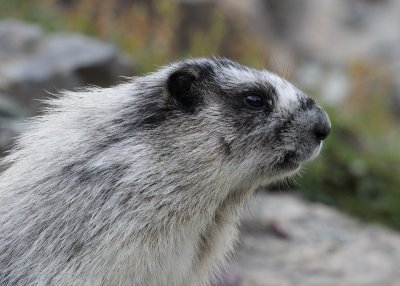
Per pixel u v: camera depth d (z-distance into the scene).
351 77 23.88
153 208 7.34
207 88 7.85
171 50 19.56
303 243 12.38
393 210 14.09
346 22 33.97
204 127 7.64
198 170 7.54
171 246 7.44
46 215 7.41
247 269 11.33
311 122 7.95
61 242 7.27
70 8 20.11
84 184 7.40
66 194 7.41
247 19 26.67
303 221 13.15
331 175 14.66
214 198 7.67
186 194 7.50
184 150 7.52
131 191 7.33
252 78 7.96
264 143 7.82
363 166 14.99
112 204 7.29
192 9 21.58
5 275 7.41
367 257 12.11
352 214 13.95
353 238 12.81
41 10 18.73
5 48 14.91
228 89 7.87
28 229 7.44
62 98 8.30
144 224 7.29
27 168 7.77
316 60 31.69
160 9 20.11
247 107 7.85
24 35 15.16
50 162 7.62
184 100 7.70
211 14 21.72
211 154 7.60
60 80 14.23
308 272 11.44
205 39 20.14
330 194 14.49
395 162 16.22
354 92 21.69
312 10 33.47
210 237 7.91
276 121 7.87
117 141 7.53
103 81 14.90
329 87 23.19
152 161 7.44
